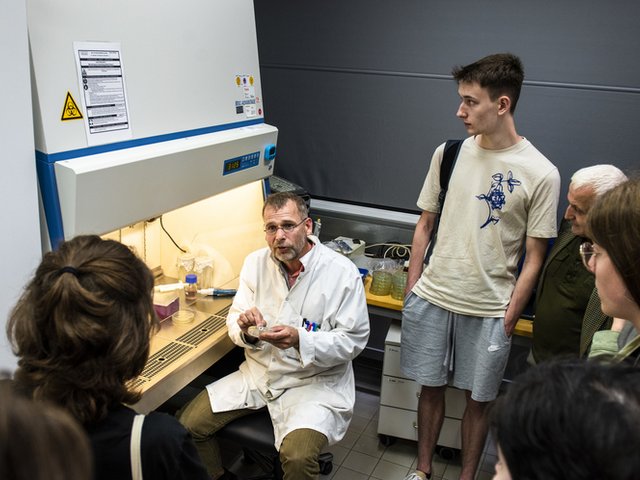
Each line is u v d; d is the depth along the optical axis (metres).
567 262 2.14
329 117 3.28
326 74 3.21
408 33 2.99
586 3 2.66
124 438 1.03
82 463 0.51
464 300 2.31
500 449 0.57
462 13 2.87
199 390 2.77
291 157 3.44
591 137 2.83
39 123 1.60
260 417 2.24
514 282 2.33
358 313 2.21
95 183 1.68
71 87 1.66
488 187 2.21
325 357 2.10
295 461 1.99
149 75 1.91
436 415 2.57
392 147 3.21
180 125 2.05
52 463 0.49
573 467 0.50
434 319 2.39
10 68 1.47
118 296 1.02
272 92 3.36
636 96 2.71
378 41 3.06
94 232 1.75
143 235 2.41
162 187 1.93
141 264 1.09
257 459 2.58
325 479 2.64
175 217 2.47
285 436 2.05
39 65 1.56
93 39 1.70
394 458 2.80
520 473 0.54
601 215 1.00
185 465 1.09
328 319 2.22
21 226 1.58
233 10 2.26
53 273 1.00
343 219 3.32
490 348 2.30
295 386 2.20
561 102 2.83
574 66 2.76
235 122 2.33
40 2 1.55
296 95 3.31
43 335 1.00
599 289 1.08
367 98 3.17
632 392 0.54
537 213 2.18
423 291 2.41
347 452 2.82
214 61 2.18
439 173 2.37
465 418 2.50
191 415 2.18
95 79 1.72
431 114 3.08
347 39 3.11
